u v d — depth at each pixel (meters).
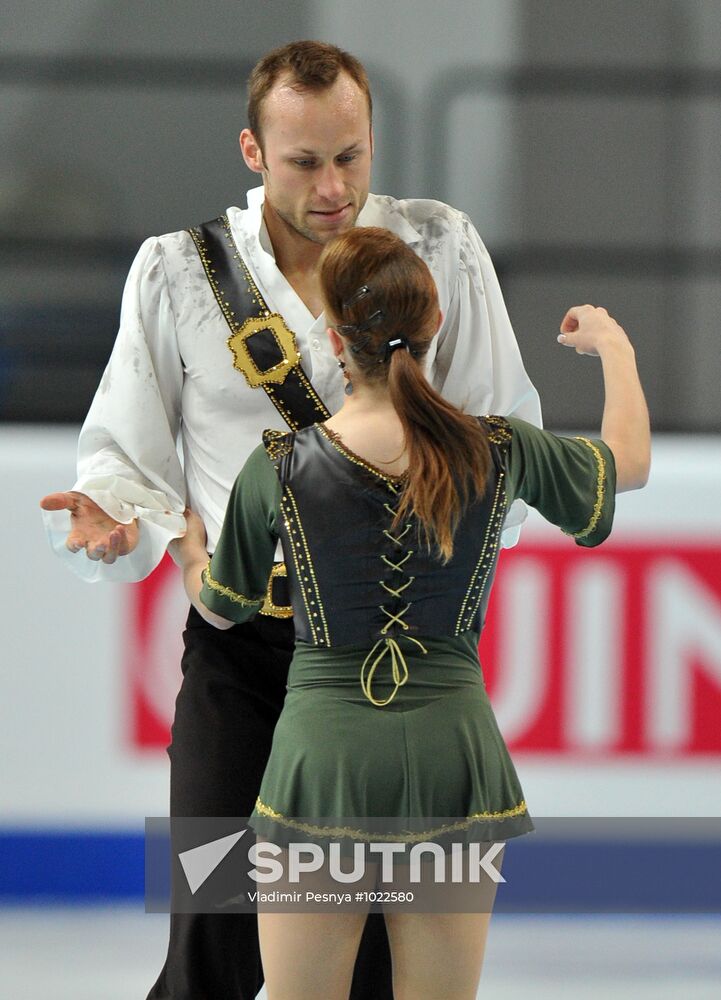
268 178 9.97
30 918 16.91
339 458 8.79
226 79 17.88
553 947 16.22
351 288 8.77
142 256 10.48
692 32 18.02
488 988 14.82
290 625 10.30
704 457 17.41
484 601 8.99
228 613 9.40
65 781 17.25
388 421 8.85
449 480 8.59
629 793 17.28
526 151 18.16
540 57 18.16
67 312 17.97
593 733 17.22
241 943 10.10
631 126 18.08
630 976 15.29
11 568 17.14
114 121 17.88
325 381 10.29
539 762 17.25
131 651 17.20
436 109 18.20
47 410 18.02
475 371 10.62
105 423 10.45
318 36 18.12
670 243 18.06
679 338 18.05
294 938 8.84
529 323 18.12
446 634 8.82
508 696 17.17
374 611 8.71
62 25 17.80
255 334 10.29
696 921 17.30
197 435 10.51
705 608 17.17
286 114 9.66
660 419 18.08
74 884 17.33
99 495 10.00
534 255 18.14
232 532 9.16
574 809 17.28
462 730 8.69
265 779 8.94
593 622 17.16
